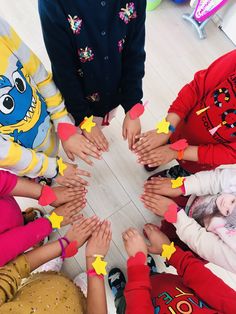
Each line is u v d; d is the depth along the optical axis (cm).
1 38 83
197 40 182
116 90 121
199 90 104
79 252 133
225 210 94
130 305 86
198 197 108
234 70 94
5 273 81
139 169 149
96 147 115
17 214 100
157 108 161
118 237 138
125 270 133
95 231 107
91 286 96
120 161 150
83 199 112
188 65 174
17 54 90
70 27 89
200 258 109
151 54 174
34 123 100
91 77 108
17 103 91
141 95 119
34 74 98
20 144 99
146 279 91
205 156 106
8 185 94
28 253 96
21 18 173
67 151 114
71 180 112
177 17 186
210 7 166
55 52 95
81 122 121
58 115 109
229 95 93
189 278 93
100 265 98
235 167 104
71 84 105
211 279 91
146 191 113
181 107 109
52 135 115
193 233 99
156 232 112
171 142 129
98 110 129
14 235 91
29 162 97
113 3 87
